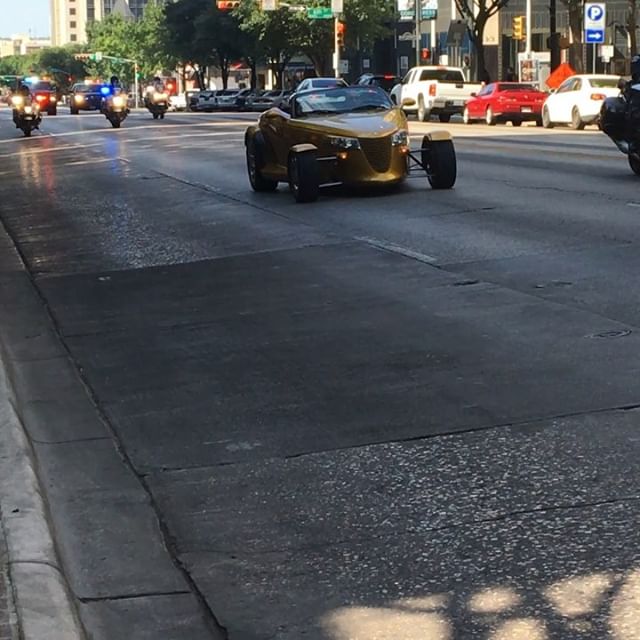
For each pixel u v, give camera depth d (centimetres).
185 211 1680
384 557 478
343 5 6662
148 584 467
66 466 615
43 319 1008
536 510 513
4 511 503
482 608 427
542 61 5434
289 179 1733
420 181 1895
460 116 5091
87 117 6388
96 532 521
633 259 1073
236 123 4834
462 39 6888
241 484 573
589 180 1809
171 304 1030
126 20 14725
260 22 7275
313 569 471
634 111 1853
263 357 818
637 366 722
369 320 905
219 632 425
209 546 501
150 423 684
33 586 431
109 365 832
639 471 551
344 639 412
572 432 611
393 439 622
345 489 556
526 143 2850
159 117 5869
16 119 4247
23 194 2091
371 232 1344
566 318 861
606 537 480
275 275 1124
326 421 662
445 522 508
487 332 836
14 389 750
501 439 609
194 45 8931
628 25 4562
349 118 1753
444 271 1078
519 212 1443
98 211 1752
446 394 694
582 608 422
